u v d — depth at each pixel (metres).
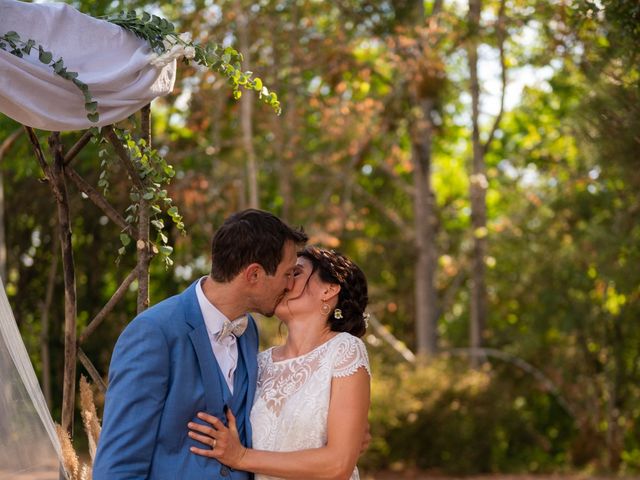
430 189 14.23
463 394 11.46
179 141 12.72
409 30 11.95
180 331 2.76
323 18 13.38
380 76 12.93
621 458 12.58
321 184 14.40
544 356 13.63
